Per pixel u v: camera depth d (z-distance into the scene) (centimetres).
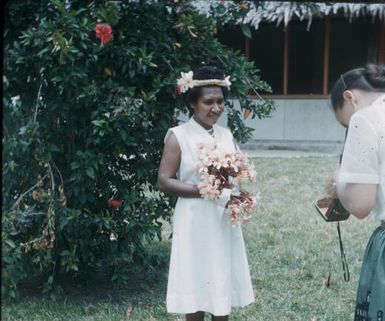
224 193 278
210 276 283
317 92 1398
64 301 391
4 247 357
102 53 373
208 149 276
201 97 287
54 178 377
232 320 364
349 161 230
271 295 406
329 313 378
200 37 399
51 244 367
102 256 401
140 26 388
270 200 711
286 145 1316
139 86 391
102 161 366
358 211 230
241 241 296
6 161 359
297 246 520
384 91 239
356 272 455
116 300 398
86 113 378
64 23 350
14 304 384
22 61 362
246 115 420
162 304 390
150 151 396
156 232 399
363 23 1330
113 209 395
